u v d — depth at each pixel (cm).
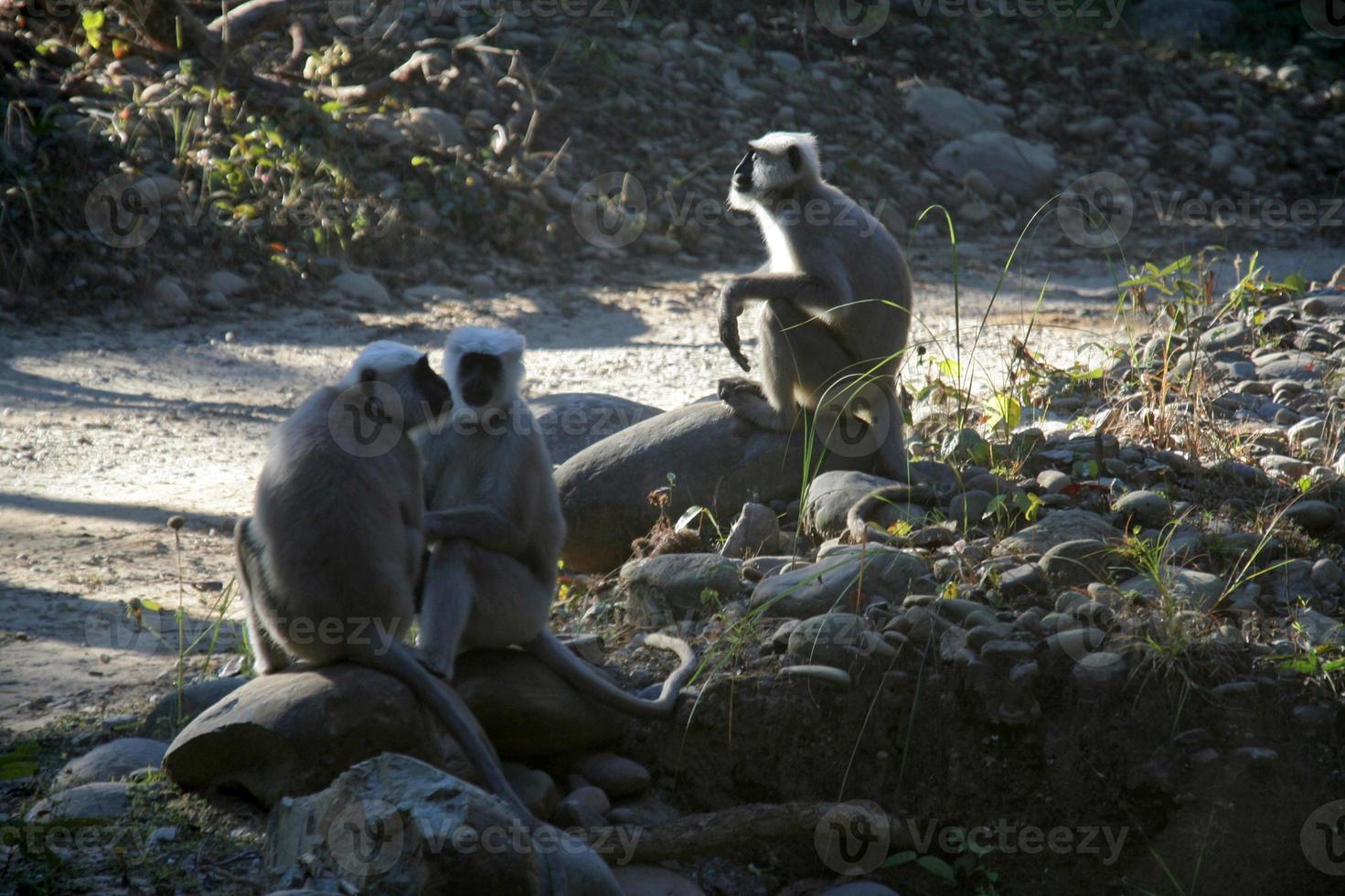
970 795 658
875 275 900
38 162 1605
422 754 560
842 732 657
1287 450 928
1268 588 742
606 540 880
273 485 564
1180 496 848
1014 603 705
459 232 1875
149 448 1145
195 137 1767
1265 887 646
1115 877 654
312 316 1599
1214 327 1205
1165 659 655
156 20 1847
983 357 1427
